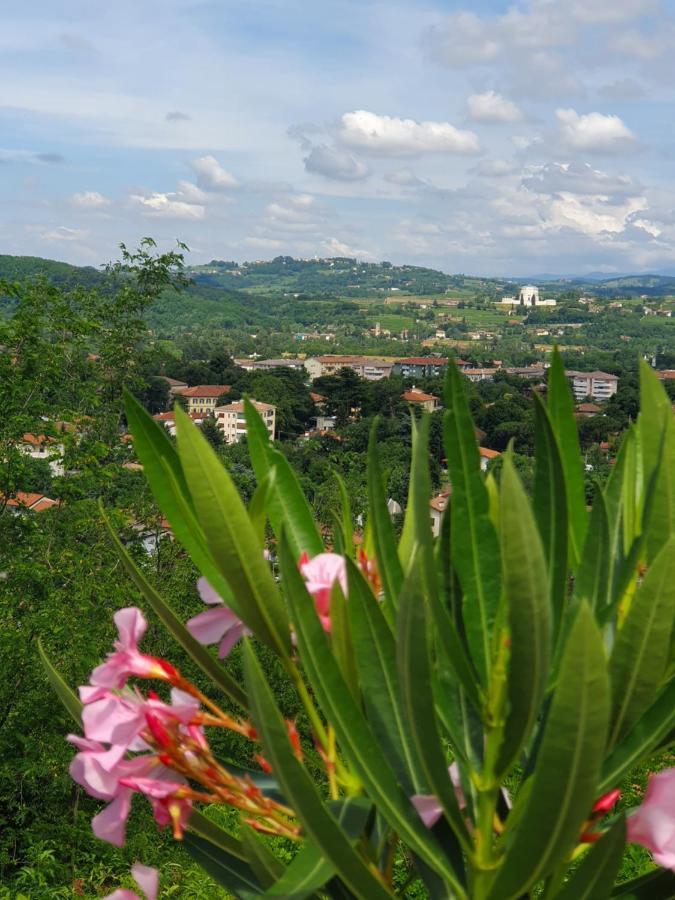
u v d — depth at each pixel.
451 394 1.31
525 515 1.00
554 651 1.31
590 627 0.90
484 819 1.24
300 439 76.69
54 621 12.36
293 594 1.19
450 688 1.37
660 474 1.24
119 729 1.27
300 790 1.03
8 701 12.17
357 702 1.35
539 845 1.00
